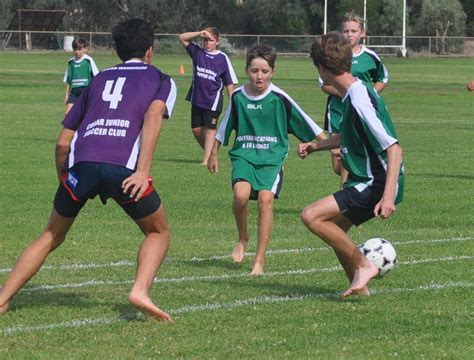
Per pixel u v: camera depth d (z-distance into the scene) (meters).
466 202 19.48
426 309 10.49
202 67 25.41
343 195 10.41
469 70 82.31
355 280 10.55
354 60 18.89
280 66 85.81
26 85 56.91
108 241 14.90
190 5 118.44
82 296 11.09
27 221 16.70
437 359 8.64
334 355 8.68
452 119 40.50
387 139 9.94
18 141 30.00
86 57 32.88
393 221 17.12
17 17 113.00
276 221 17.16
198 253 14.11
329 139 11.30
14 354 8.62
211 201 19.27
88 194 9.64
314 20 116.25
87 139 9.64
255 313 10.25
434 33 114.38
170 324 9.71
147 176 9.44
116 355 8.63
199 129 25.69
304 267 13.01
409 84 62.12
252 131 13.20
